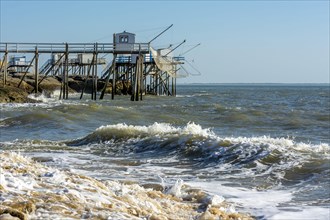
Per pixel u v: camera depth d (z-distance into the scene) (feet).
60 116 101.40
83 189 30.25
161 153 59.67
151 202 31.58
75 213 23.99
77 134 84.94
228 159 53.11
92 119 105.09
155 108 143.43
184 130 68.44
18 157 38.81
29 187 28.30
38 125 92.17
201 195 36.22
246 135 88.12
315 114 132.87
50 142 70.79
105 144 67.92
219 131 94.38
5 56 168.66
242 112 133.80
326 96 317.22
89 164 52.90
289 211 33.01
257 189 40.88
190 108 146.10
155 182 42.24
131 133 69.87
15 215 21.76
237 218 30.01
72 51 170.91
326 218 31.04
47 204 24.71
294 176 45.44
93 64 177.06
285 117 122.93
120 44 170.91
